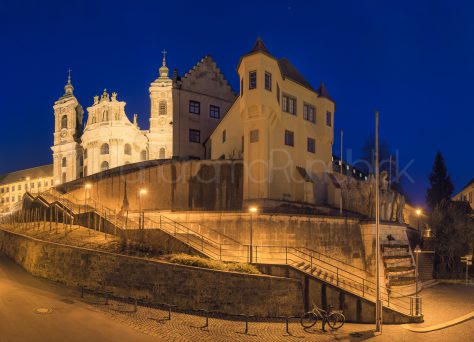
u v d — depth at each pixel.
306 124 42.38
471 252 46.12
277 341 18.44
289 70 43.84
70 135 96.88
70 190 43.75
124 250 26.25
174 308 22.33
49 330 17.31
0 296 21.95
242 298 22.33
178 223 30.22
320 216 31.66
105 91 88.00
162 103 86.44
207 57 58.50
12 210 54.53
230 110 44.28
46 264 27.22
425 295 31.45
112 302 22.42
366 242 33.34
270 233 29.78
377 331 21.09
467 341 19.84
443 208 52.50
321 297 23.97
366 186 42.69
